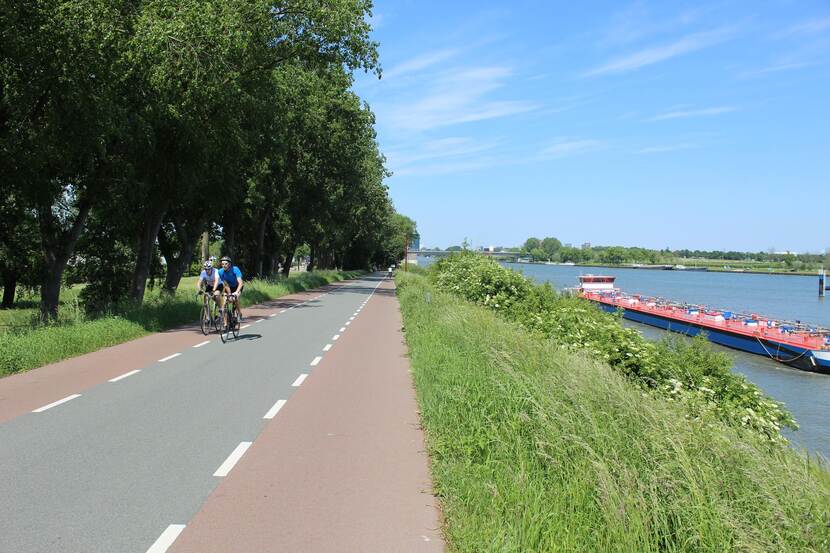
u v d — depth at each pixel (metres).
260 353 12.94
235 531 4.12
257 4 19.38
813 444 13.65
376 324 20.20
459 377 7.75
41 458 5.63
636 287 100.31
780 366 26.45
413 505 4.65
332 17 22.41
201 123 20.67
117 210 23.53
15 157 16.66
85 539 3.94
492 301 20.86
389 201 94.62
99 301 36.84
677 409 6.06
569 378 6.41
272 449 6.05
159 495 4.76
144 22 16.86
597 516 3.85
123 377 9.89
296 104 31.03
